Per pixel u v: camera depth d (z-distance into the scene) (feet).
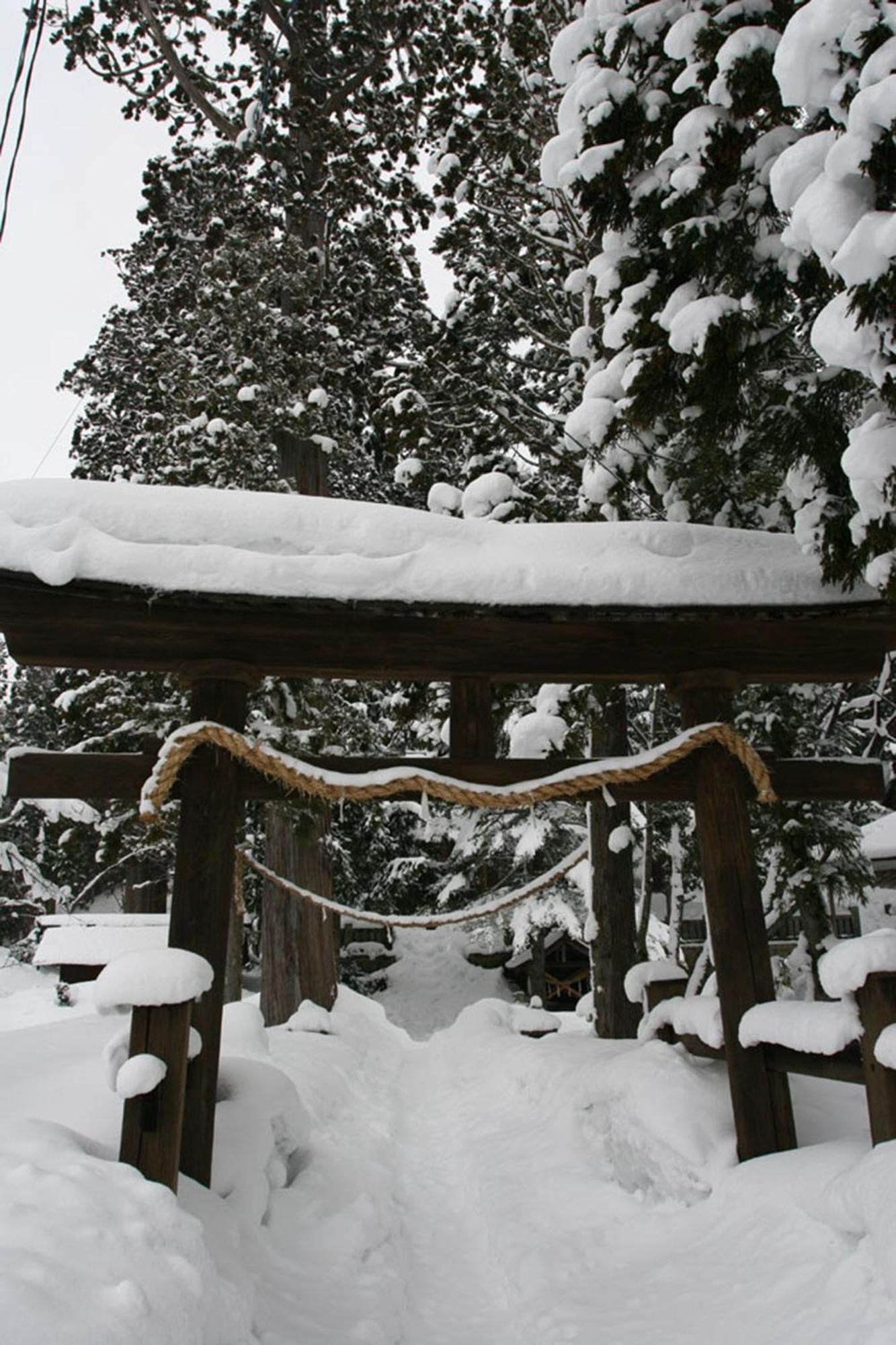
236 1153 13.21
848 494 14.49
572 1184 15.28
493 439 26.48
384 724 38.47
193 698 13.97
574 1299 11.03
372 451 45.24
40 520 12.91
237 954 42.55
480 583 13.58
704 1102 14.17
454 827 51.19
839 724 24.20
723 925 14.02
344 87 40.52
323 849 40.24
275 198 41.45
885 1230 8.77
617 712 26.55
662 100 14.53
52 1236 7.58
